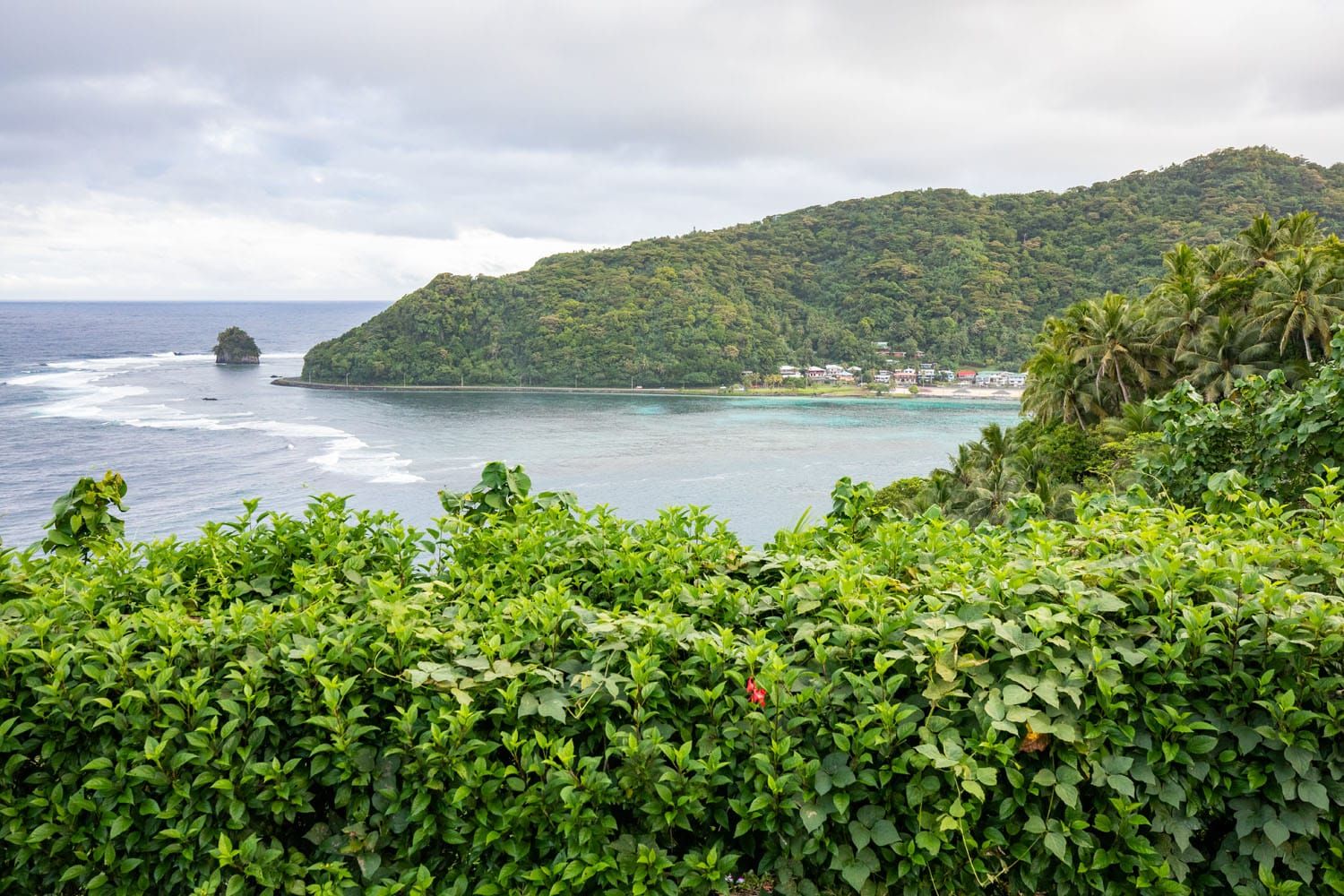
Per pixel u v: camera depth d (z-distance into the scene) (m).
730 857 2.67
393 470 120.00
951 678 2.64
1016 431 63.97
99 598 3.50
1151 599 2.97
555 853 2.80
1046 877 2.84
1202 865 2.94
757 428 169.75
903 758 2.63
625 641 2.85
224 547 3.91
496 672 2.73
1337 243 55.72
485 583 3.56
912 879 2.72
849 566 3.43
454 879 2.79
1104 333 57.59
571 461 135.12
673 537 3.83
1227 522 3.94
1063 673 2.70
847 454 142.50
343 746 2.71
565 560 3.75
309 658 2.76
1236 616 2.78
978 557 3.48
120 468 113.31
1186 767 2.75
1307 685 2.73
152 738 2.71
